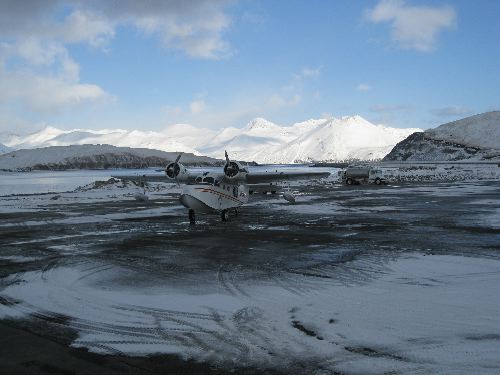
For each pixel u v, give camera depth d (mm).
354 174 58219
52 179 113438
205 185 20875
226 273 11133
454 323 7422
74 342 6754
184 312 8148
